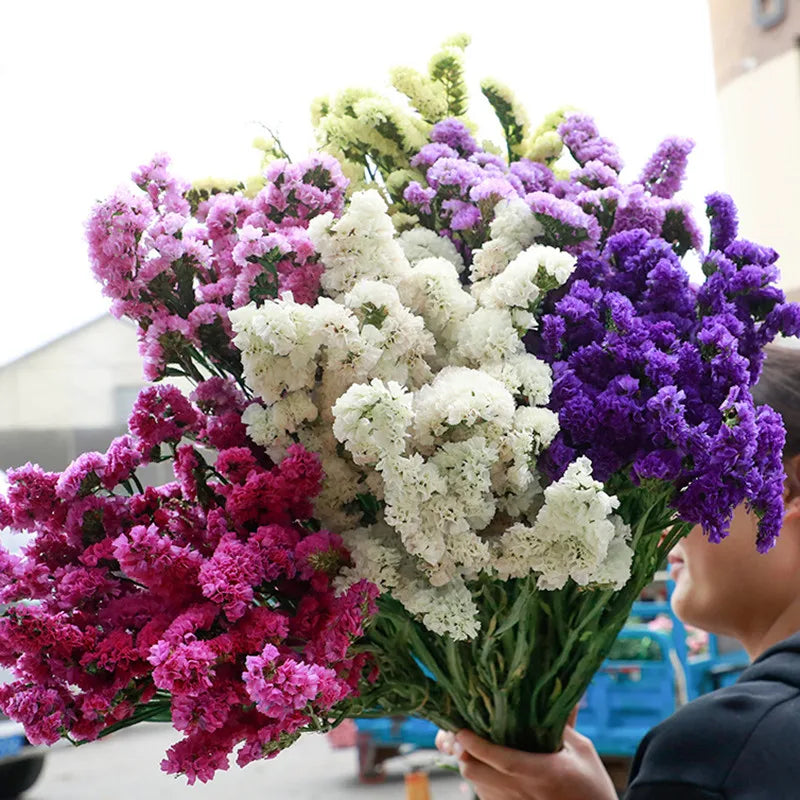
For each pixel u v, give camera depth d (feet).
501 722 3.03
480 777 3.18
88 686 2.37
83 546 2.63
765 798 2.20
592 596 2.80
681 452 2.33
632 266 2.61
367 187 2.96
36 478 2.67
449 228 2.87
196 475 2.58
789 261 6.36
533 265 2.45
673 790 2.31
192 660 2.14
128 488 2.72
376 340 2.36
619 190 2.80
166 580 2.34
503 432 2.33
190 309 2.76
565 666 3.03
